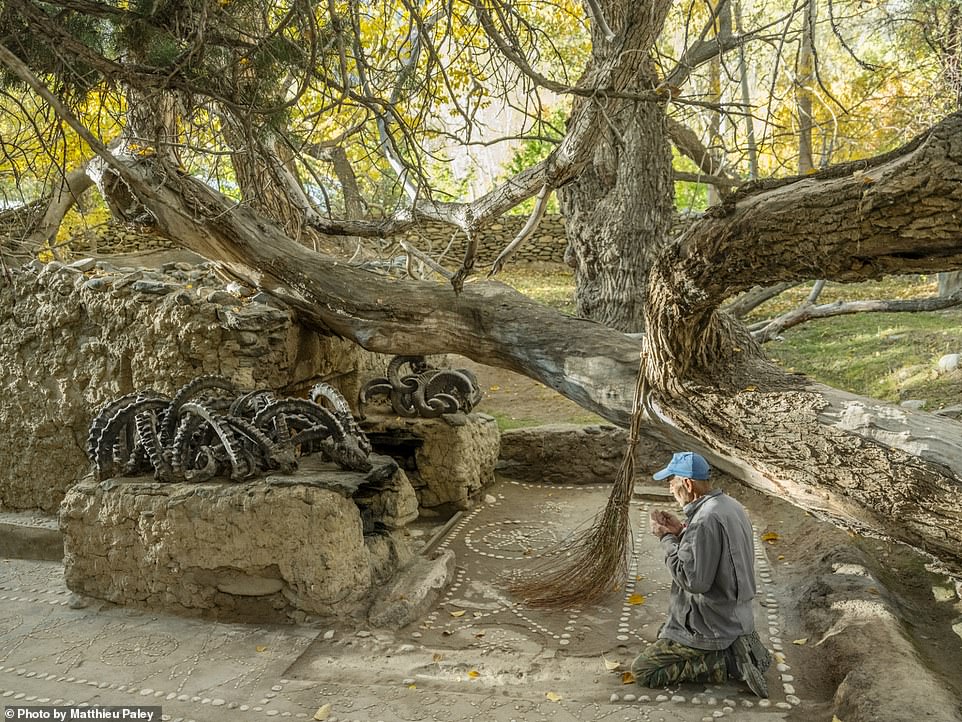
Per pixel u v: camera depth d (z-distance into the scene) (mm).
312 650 4941
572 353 5879
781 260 3904
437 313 6422
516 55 4672
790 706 4148
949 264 3471
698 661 4328
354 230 6137
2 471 7395
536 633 5145
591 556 5488
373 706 4242
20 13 4113
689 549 4266
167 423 5730
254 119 4980
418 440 7523
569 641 5023
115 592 5570
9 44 4465
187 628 5242
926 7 7789
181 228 6316
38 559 6715
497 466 8711
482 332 6328
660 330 4590
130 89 5199
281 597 5324
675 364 4699
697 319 4484
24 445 7285
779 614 5301
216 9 4418
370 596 5445
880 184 3332
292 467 5527
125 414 5660
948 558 4105
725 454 4883
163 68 4277
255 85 4664
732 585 4285
